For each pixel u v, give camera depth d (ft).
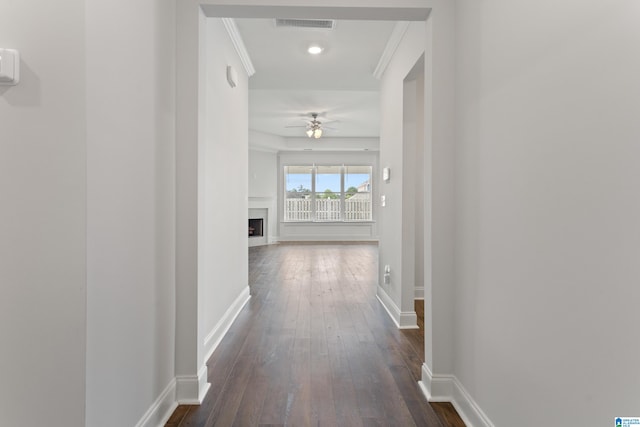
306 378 7.04
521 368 4.19
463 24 5.94
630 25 2.71
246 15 6.65
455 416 5.81
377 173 34.12
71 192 3.67
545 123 3.73
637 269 2.65
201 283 6.50
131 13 4.67
